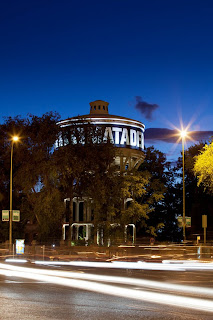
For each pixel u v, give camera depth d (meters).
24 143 54.28
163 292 15.66
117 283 18.52
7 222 60.94
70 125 55.09
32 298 14.12
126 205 66.62
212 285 18.28
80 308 12.29
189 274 24.30
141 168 80.62
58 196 51.66
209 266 30.84
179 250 44.50
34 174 52.00
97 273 23.77
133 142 66.94
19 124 55.56
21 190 60.34
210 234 68.19
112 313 11.52
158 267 29.92
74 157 52.62
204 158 44.19
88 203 56.69
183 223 44.62
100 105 70.12
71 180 54.78
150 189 67.19
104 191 53.59
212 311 11.82
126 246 48.09
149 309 12.12
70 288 16.73
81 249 48.78
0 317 10.88
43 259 38.44
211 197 69.75
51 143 54.38
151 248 46.22
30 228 60.03
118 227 57.34
